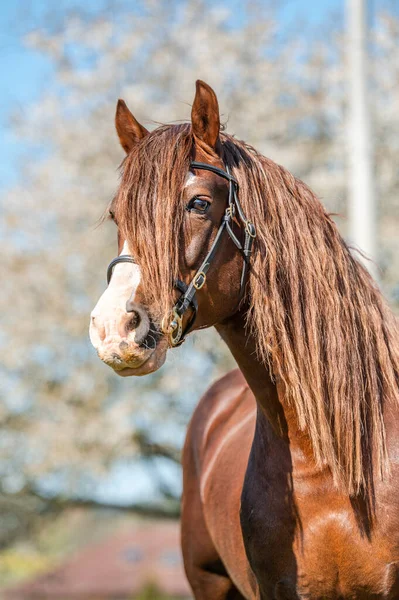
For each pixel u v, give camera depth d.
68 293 18.25
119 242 3.29
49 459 16.73
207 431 4.97
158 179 3.19
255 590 4.00
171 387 16.03
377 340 3.55
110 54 18.80
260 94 18.31
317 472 3.40
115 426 16.52
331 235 3.56
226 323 3.55
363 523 3.33
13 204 18.84
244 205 3.40
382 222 17.27
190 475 5.16
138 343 3.03
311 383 3.36
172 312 3.13
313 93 18.70
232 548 4.16
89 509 19.06
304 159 17.62
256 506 3.56
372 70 17.97
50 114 19.03
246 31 18.58
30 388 17.56
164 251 3.09
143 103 18.44
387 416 3.48
